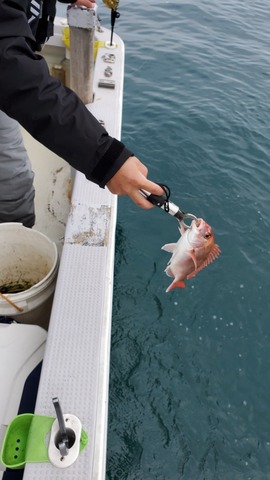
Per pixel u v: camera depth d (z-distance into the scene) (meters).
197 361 2.82
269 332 3.03
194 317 3.06
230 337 2.97
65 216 2.54
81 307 1.36
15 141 1.73
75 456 1.00
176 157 4.49
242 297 3.22
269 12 9.70
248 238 3.71
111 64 2.93
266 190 4.23
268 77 6.51
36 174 2.85
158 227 3.70
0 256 1.96
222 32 8.12
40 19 1.41
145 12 8.52
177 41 7.34
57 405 0.97
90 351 1.25
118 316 3.00
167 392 2.65
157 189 1.13
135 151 4.49
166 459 2.38
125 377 2.69
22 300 1.65
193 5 9.34
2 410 1.27
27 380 1.34
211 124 5.08
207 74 6.33
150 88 5.72
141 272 3.31
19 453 1.03
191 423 2.53
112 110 2.45
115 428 2.46
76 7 2.07
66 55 3.23
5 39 0.88
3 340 1.46
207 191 4.13
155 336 2.92
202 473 2.35
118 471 2.30
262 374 2.80
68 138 0.99
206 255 1.45
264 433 2.54
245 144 4.83
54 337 1.27
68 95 0.98
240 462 2.41
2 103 0.96
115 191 1.12
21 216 2.03
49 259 1.89
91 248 1.59
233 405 2.64
